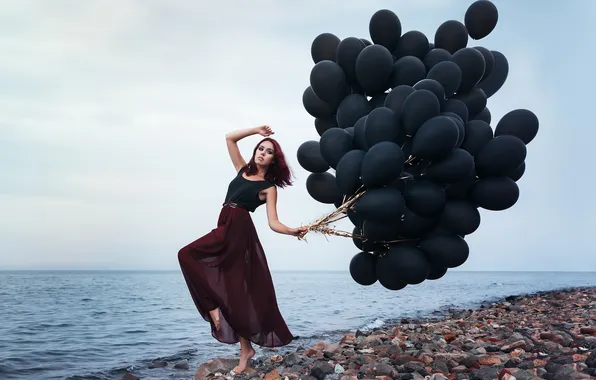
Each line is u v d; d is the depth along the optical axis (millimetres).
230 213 4543
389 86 5652
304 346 7867
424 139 4703
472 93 5746
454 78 5312
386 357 5355
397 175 4777
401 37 5934
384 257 5426
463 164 4828
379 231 5082
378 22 5816
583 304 11625
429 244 5238
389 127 4812
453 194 5270
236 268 4516
